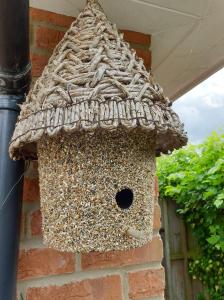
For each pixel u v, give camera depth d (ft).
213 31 3.00
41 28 2.65
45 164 1.81
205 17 2.79
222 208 5.88
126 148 1.77
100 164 1.73
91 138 1.72
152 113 1.63
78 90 1.65
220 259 6.32
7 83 2.12
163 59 3.43
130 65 1.85
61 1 2.55
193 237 7.00
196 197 6.25
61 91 1.64
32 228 2.37
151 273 2.62
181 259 6.99
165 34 3.03
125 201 1.81
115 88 1.66
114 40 2.01
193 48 3.25
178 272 6.94
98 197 1.72
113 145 1.75
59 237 1.73
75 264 2.43
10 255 2.00
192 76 3.82
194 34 3.03
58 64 1.84
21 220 2.24
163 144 2.15
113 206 1.73
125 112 1.56
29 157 2.14
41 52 2.62
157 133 1.78
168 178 6.56
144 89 1.72
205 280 6.68
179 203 6.93
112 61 1.82
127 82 1.75
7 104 2.14
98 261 2.49
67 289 2.38
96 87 1.63
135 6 2.63
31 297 2.29
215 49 3.29
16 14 1.91
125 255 2.57
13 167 2.10
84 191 1.71
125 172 1.77
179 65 3.57
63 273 2.39
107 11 2.67
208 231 6.47
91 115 1.54
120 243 1.73
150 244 2.67
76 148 1.72
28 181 2.41
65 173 1.73
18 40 1.98
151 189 1.94
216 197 5.75
